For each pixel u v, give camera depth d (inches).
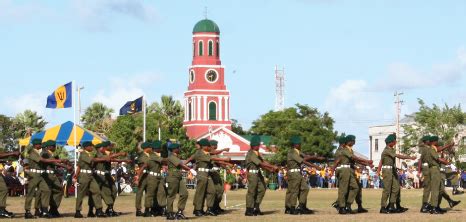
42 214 1272.1
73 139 2222.0
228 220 1195.9
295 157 1315.2
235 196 2118.6
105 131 4591.5
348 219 1179.3
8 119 4274.1
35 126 4333.2
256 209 1304.1
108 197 1311.5
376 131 5846.5
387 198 1305.4
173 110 5354.3
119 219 1238.3
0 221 1210.6
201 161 1294.3
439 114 3887.8
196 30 5930.1
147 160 1302.9
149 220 1218.6
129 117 4111.7
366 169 2982.3
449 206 1434.5
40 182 1266.0
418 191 2418.8
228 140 5541.3
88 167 1286.9
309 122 4724.4
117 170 2230.6
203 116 5841.5
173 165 1230.9
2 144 4247.0
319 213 1320.1
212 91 5866.1
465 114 3868.1
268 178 2962.6
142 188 1317.7
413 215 1237.1
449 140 3814.0
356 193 1305.4
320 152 4707.2
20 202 1768.0
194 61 5920.3
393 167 1305.4
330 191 2561.5
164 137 4160.9
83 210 1478.8
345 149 1300.4
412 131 3932.1
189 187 2947.8
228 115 5890.8
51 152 1283.2
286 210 1327.5
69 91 2089.1
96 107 4881.9
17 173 2118.6
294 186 1314.0
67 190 1953.7
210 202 1307.8
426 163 1285.7
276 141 4626.0
